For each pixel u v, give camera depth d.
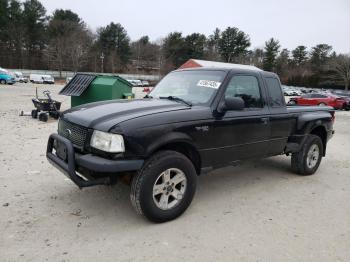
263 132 4.98
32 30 85.31
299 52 106.00
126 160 3.51
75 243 3.41
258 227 3.93
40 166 5.89
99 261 3.13
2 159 6.25
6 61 83.75
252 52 106.25
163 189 3.81
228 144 4.46
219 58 94.69
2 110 14.51
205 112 4.16
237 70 4.73
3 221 3.80
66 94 11.18
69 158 3.59
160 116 3.77
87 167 3.47
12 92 28.34
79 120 3.86
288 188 5.37
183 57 90.38
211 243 3.53
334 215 4.37
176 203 3.97
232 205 4.55
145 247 3.39
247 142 4.75
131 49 99.69
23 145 7.52
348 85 73.44
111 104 4.30
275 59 97.00
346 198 5.03
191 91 4.65
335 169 6.75
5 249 3.26
